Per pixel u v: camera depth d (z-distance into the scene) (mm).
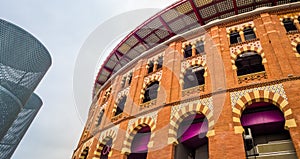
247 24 13711
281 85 9750
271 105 10281
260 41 12203
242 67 14211
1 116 2426
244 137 9102
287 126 8398
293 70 10102
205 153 11867
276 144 9078
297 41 11516
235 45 12836
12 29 2592
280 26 12602
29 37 2760
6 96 2494
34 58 2811
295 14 13172
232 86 10812
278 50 11125
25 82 2723
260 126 10242
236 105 10000
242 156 8125
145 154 13758
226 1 14984
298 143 7699
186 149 11875
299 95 8992
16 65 2598
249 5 15125
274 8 13469
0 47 2443
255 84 10273
